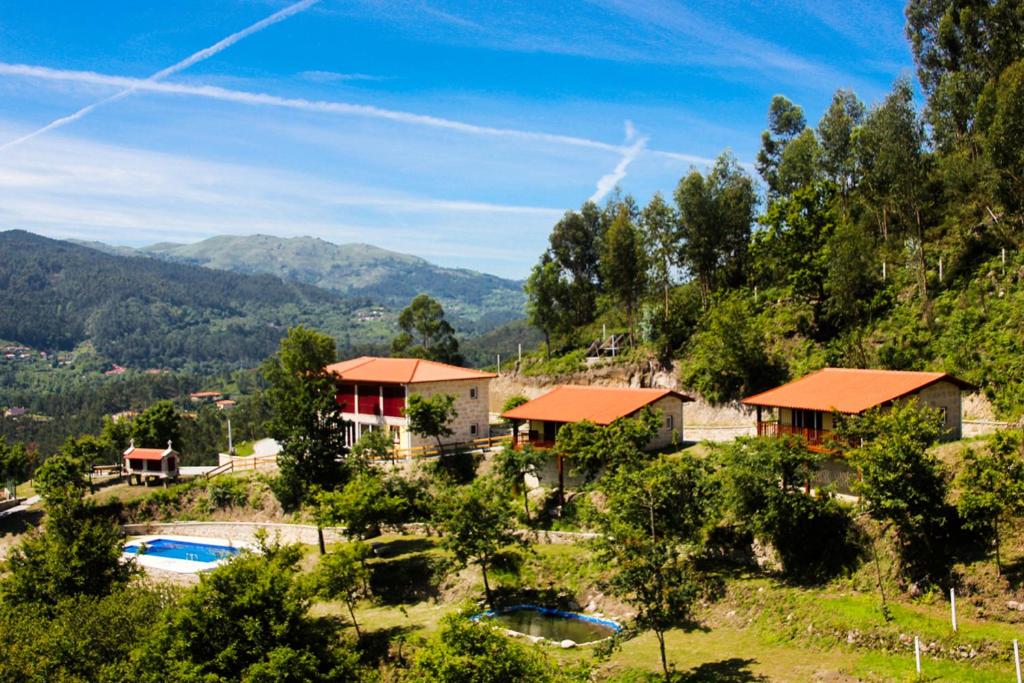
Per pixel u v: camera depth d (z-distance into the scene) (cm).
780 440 3734
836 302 6150
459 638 2322
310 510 5834
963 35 6800
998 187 5484
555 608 4016
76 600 3597
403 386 6488
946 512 3241
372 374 6812
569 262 10469
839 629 3097
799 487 3834
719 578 3772
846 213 7212
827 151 7550
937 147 6894
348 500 4666
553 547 4488
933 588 3130
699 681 2945
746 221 8175
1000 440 3073
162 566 5094
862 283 6156
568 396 5772
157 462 6700
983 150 5638
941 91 6819
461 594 4300
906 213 6394
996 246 5875
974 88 6512
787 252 6581
